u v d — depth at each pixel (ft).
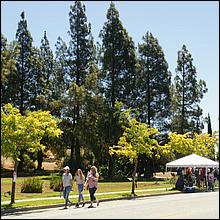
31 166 191.21
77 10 190.08
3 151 72.79
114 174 170.60
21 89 186.91
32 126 74.69
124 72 182.50
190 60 208.85
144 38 194.90
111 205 75.46
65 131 179.93
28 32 190.39
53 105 182.19
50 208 72.90
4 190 103.40
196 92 207.92
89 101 175.52
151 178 178.50
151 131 111.14
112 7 185.26
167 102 192.13
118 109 169.17
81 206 74.69
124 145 112.37
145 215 57.16
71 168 177.17
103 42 184.55
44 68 196.65
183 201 82.17
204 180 129.08
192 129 205.36
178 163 119.75
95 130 171.94
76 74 188.96
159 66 192.34
